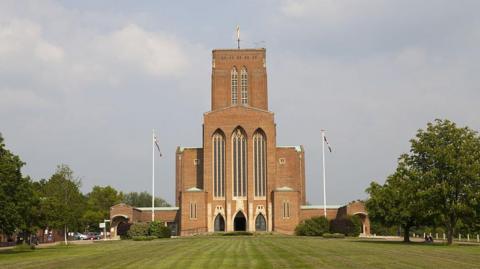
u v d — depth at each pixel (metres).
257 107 148.88
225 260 45.12
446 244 72.00
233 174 136.62
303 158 146.50
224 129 137.25
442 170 72.12
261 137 137.62
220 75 150.12
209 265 40.59
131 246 74.69
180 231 133.38
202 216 133.00
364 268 36.84
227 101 149.12
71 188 109.56
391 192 81.00
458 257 46.06
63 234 127.12
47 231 115.56
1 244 98.12
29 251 68.94
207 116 137.75
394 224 82.50
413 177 73.25
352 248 60.84
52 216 85.50
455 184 71.12
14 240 100.69
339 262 41.69
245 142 137.38
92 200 175.38
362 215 124.31
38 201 77.88
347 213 122.44
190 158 141.38
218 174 137.12
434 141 73.44
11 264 46.09
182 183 140.88
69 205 106.88
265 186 136.00
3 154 66.44
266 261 43.50
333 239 94.50
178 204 143.38
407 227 81.50
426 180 71.81
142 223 113.31
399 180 76.19
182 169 141.50
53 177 109.62
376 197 83.12
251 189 135.25
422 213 72.75
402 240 89.62
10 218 63.72
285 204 131.50
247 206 135.12
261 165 136.75
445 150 71.06
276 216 131.00
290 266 38.88
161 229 110.88
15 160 66.81
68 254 59.31
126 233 115.94
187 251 59.22
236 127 137.50
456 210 69.50
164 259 47.41
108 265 42.34
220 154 137.62
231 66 150.50
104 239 119.56
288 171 139.62
